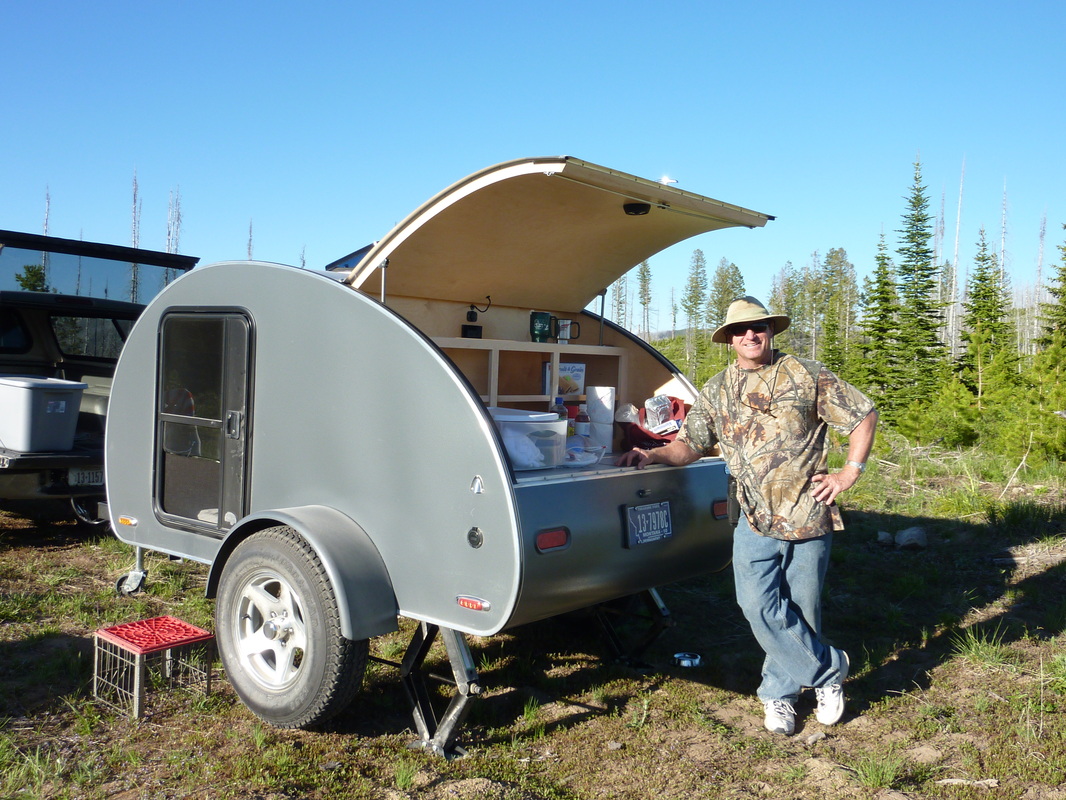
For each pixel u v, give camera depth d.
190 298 4.34
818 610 3.74
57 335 7.77
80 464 6.28
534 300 5.12
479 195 3.73
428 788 3.14
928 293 26.25
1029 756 3.46
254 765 3.25
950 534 7.17
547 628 5.04
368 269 4.08
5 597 5.10
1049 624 5.07
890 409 24.36
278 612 3.66
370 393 3.57
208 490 4.28
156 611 5.02
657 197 3.88
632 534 3.71
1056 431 10.01
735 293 63.59
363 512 3.60
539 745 3.56
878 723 3.82
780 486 3.58
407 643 4.63
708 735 3.69
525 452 3.59
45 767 3.16
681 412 4.79
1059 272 22.72
